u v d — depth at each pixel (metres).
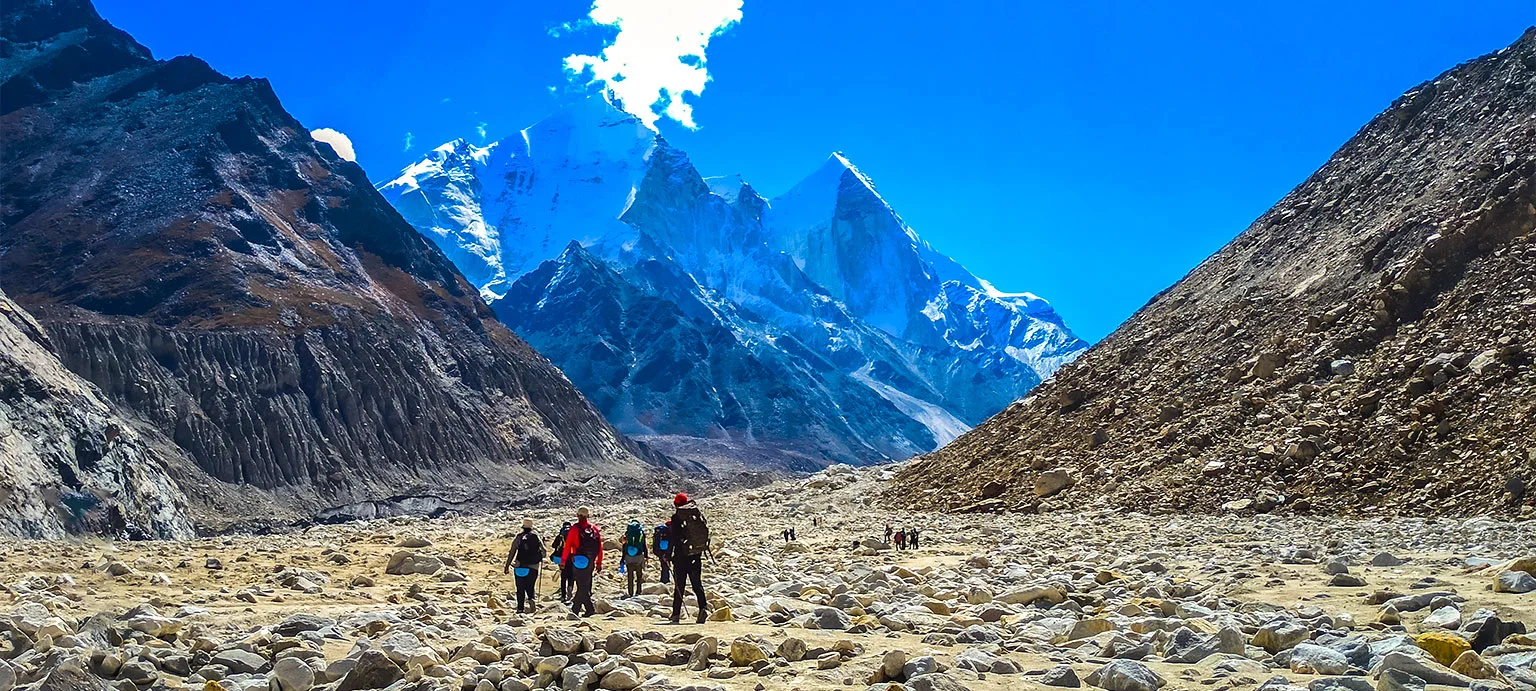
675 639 12.97
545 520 53.28
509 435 182.88
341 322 172.38
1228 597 17.09
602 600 18.39
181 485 131.00
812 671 10.55
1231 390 47.50
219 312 162.62
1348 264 52.66
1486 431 36.00
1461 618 12.09
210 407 145.88
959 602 17.53
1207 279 65.38
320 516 134.12
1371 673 9.33
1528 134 52.03
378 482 153.75
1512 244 46.09
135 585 21.31
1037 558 27.39
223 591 20.05
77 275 170.38
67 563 26.81
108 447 93.81
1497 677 8.88
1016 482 48.62
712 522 52.06
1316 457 39.19
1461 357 40.41
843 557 30.17
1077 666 10.57
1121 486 42.91
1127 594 17.58
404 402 169.62
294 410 153.25
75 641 11.95
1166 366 53.97
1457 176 53.50
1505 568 16.92
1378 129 69.19
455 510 139.38
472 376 190.38
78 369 138.62
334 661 11.09
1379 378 42.12
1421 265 47.19
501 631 12.88
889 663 9.87
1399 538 28.33
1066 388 58.06
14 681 9.70
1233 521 35.28
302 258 186.38
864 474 69.06
